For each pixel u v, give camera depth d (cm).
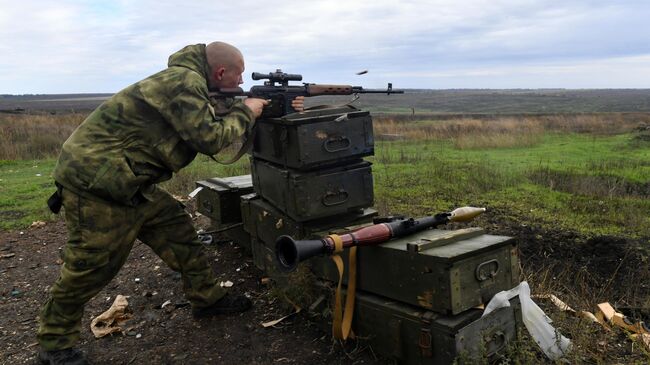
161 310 436
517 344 314
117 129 323
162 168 342
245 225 482
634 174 1001
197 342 374
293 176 377
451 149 1552
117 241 335
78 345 382
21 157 1528
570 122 2620
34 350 383
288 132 376
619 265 501
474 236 331
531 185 902
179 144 338
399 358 313
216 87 359
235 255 547
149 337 389
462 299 289
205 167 1138
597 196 811
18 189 1002
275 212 421
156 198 369
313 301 379
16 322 435
